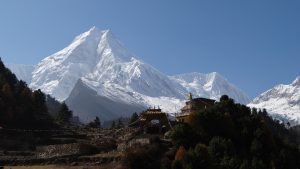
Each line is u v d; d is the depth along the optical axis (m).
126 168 131.88
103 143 157.75
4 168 135.25
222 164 131.62
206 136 147.12
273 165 141.88
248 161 137.88
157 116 167.38
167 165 130.00
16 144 166.75
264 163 143.12
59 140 174.00
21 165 141.50
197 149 131.00
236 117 159.75
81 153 148.75
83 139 179.12
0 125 182.75
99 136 181.75
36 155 152.38
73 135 183.75
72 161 142.38
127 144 150.25
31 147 165.75
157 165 133.12
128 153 134.25
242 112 163.38
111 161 139.75
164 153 140.25
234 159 134.00
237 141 151.00
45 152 154.50
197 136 146.00
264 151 148.00
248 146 150.62
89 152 150.50
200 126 150.00
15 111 192.75
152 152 138.12
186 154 129.25
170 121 169.00
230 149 140.12
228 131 150.62
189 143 142.88
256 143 147.38
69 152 150.62
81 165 139.38
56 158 144.25
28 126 192.50
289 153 150.62
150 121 167.50
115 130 192.88
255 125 157.12
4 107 189.00
